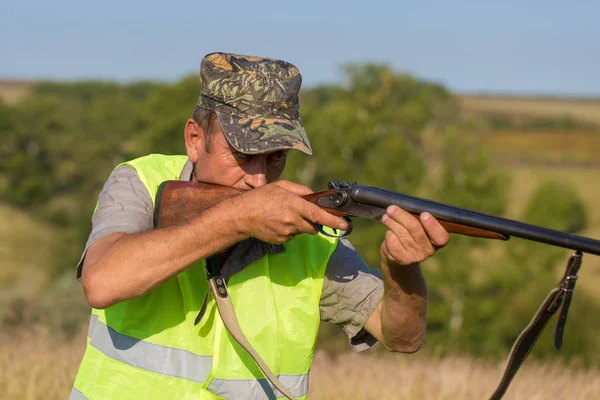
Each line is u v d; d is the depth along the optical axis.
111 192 3.04
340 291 3.22
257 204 2.72
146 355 3.00
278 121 2.96
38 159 77.12
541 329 2.96
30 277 52.19
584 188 85.88
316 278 3.19
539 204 44.91
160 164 3.24
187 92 53.78
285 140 2.90
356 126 42.75
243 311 3.05
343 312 3.25
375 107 43.38
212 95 2.98
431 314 35.78
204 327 3.01
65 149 77.19
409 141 43.53
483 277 37.00
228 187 2.99
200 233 2.71
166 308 3.03
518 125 136.25
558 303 2.82
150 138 53.47
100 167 75.94
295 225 2.73
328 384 7.30
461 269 36.47
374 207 2.81
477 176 38.59
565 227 44.50
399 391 7.05
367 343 3.33
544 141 122.19
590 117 151.88
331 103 44.69
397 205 2.73
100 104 79.31
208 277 2.93
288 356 3.09
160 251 2.68
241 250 3.06
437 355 9.84
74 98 137.00
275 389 3.05
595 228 58.12
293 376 3.11
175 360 3.01
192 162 3.17
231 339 3.02
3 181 76.88
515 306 35.94
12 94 170.75
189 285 3.05
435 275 36.78
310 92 61.94
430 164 42.78
